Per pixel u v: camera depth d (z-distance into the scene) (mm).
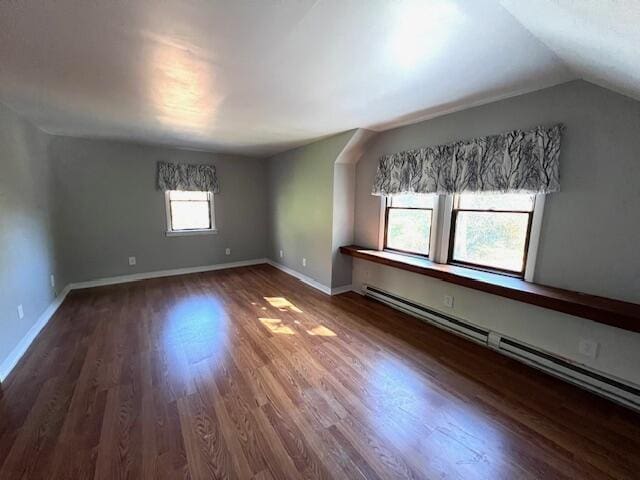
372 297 3939
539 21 1252
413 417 1809
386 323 3172
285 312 3469
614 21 971
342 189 4023
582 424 1753
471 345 2707
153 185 4711
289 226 5141
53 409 1833
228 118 3039
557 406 1909
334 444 1599
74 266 4199
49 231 3521
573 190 2096
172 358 2447
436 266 2934
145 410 1833
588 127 1992
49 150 3799
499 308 2553
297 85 2139
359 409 1871
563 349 2180
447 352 2576
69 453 1510
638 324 1659
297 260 4977
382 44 1553
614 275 1959
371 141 3762
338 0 1184
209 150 5051
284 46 1575
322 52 1649
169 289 4289
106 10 1250
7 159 2525
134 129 3533
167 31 1427
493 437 1657
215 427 1704
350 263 4262
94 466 1440
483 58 1714
